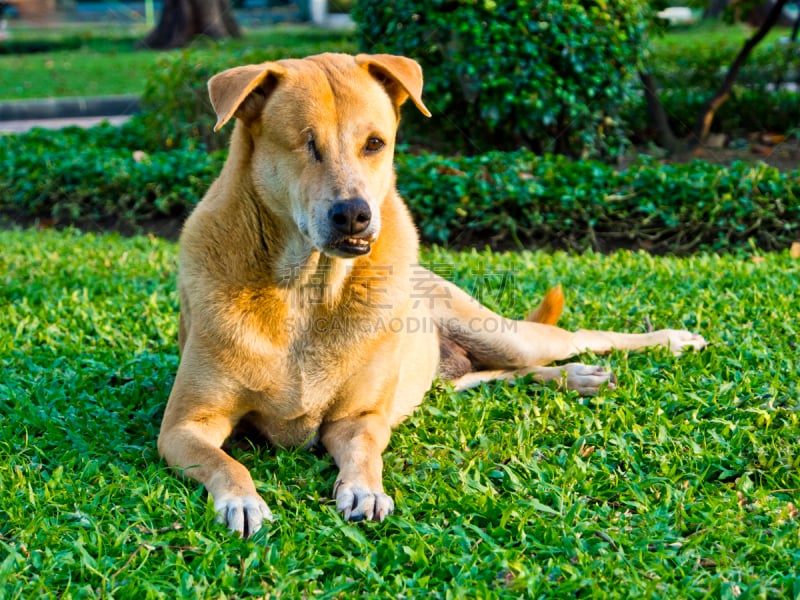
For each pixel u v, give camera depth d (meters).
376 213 3.40
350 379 3.70
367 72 3.66
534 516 3.18
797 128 10.12
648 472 3.56
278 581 2.79
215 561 2.91
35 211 8.74
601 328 5.25
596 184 7.43
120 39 26.80
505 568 2.85
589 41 8.09
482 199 7.44
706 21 22.12
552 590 2.73
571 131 8.60
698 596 2.75
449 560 2.89
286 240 3.50
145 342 5.09
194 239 3.65
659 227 7.30
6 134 10.42
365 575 2.83
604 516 3.19
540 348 4.64
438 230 7.39
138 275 6.42
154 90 10.12
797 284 5.69
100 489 3.33
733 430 3.80
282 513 3.20
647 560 2.92
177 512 3.16
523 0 8.04
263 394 3.65
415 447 3.80
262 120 3.51
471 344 4.62
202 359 3.59
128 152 9.26
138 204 8.31
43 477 3.46
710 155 9.62
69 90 16.50
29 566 2.86
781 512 3.15
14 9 33.22
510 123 8.60
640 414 4.00
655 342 4.84
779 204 7.11
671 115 10.45
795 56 11.38
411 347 4.17
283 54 10.26
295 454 3.72
